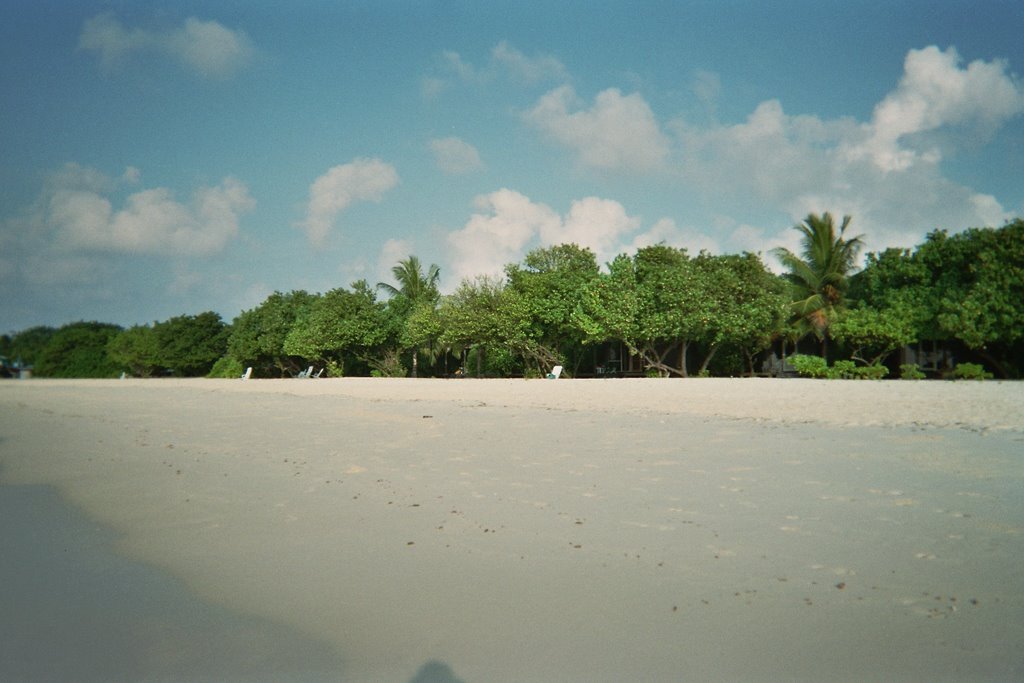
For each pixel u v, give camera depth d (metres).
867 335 29.92
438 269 50.81
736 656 2.90
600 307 31.70
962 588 3.46
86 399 21.44
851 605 3.32
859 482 5.80
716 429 9.66
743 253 33.88
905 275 30.78
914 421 10.21
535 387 23.47
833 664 2.81
